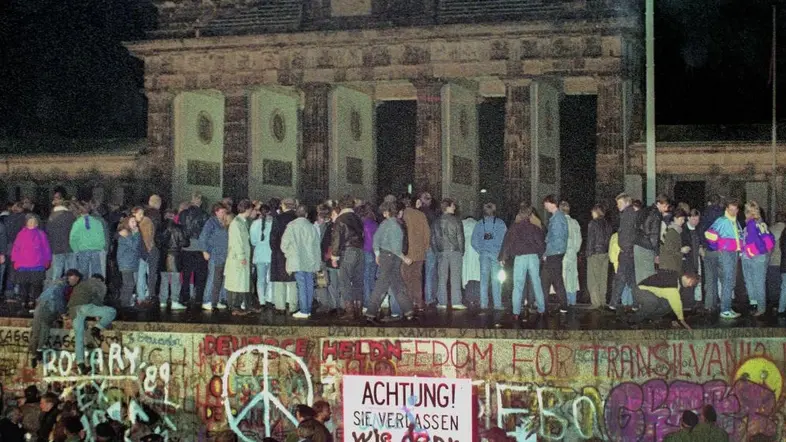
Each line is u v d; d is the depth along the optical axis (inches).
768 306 1437.0
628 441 1124.5
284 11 2903.5
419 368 1163.3
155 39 2942.9
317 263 1317.7
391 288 1269.7
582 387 1129.4
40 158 3245.6
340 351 1182.3
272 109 3019.2
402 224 1285.7
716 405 1136.8
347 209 1312.7
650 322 1206.3
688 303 1341.0
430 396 1084.5
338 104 2893.7
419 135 2763.3
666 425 1127.6
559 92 2933.1
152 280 1503.4
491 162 3459.6
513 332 1140.5
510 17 2704.2
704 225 1425.9
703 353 1136.2
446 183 2780.5
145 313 1369.3
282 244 1307.8
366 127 3080.7
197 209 1461.6
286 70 2874.0
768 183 2662.4
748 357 1146.0
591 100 3378.4
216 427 1214.3
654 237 1231.5
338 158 2886.3
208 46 2903.5
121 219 1471.5
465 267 1497.3
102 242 1433.3
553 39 2679.6
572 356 1130.7
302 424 968.3
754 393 1143.6
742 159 2682.1
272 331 1196.5
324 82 2839.6
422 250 1342.3
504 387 1143.6
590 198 3378.4
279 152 3058.6
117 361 1253.1
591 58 2655.0
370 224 1408.7
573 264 1429.6
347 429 1113.4
